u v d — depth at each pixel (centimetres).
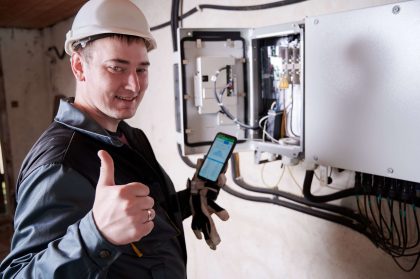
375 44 85
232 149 103
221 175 100
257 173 157
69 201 65
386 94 85
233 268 178
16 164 398
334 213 128
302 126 105
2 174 406
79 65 78
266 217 156
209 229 96
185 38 115
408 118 82
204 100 116
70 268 53
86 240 52
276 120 118
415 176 82
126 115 77
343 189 121
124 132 97
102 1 73
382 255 115
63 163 66
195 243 203
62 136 73
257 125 124
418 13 78
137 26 74
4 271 61
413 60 80
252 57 121
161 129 227
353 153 93
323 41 95
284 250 149
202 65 115
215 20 168
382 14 83
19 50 387
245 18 153
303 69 102
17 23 358
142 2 227
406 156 83
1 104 384
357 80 90
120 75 73
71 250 53
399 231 110
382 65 85
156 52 221
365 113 89
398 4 81
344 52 91
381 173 88
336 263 130
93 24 71
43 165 65
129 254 74
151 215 52
